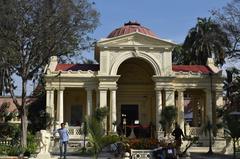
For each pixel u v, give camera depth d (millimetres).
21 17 34281
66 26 35844
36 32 34875
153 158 24094
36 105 53469
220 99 45844
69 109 48562
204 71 48719
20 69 35469
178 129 30000
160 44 45156
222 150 37594
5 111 49438
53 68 47219
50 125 42375
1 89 42594
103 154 31297
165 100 44531
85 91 47656
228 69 48938
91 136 19406
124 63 48938
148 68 49250
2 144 33719
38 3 34625
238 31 40969
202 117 51812
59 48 36531
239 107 45344
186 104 66750
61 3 35156
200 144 42281
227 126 30469
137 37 45000
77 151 35781
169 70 44969
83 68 48156
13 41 34625
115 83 44438
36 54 35594
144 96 50312
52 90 44781
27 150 30953
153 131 45125
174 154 23000
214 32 42531
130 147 28250
